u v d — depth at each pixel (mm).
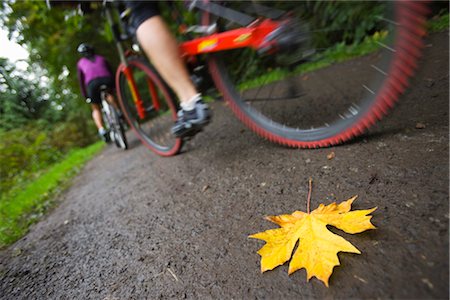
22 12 4418
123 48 2486
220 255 1070
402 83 1131
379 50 1205
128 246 1366
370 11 3203
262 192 1372
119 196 2096
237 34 1481
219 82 1885
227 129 2629
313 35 1451
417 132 1354
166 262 1146
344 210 974
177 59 1589
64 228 1894
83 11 2193
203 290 945
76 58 6312
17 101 8250
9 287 1381
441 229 824
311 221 968
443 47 2447
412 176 1075
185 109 1664
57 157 6449
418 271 737
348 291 761
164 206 1633
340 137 1444
